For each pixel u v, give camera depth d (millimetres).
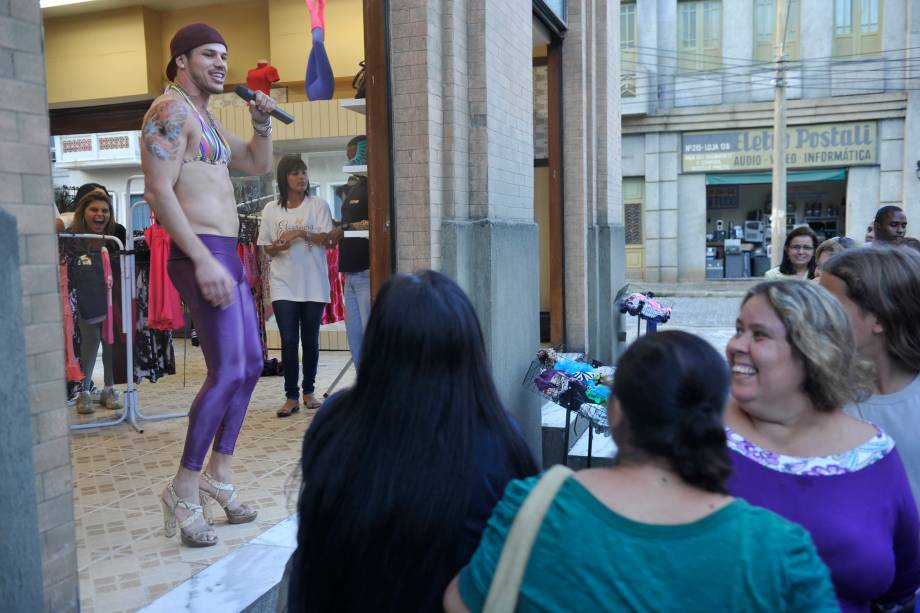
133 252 5355
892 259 2213
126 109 8953
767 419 1896
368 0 4488
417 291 1617
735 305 18656
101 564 3123
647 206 23156
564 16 7332
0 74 2027
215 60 3453
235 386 3352
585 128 7605
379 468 1548
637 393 1355
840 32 21219
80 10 8367
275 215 5863
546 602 1263
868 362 2023
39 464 2119
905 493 1849
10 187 2051
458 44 4719
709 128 22516
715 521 1254
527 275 5469
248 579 2984
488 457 1614
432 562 1535
